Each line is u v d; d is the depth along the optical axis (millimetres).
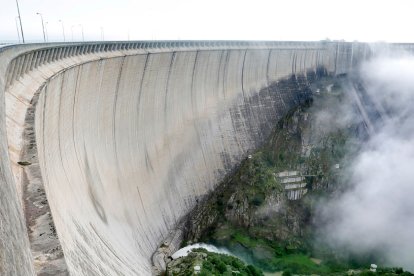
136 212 54625
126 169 55062
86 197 38688
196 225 73625
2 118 18297
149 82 64938
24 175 21297
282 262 76562
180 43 81875
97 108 48938
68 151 38156
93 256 28344
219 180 84562
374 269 69062
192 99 82500
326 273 75375
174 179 70688
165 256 57750
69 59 46438
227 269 57219
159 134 68562
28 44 39031
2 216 10477
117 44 61000
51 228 18000
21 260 11602
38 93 30828
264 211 83625
